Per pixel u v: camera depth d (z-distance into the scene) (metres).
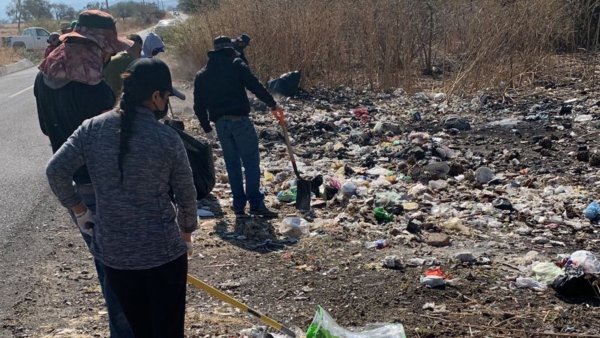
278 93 13.20
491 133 9.56
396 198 6.86
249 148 6.44
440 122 10.45
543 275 4.94
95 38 3.80
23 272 5.47
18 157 9.90
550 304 4.55
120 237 3.08
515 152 8.30
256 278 5.20
